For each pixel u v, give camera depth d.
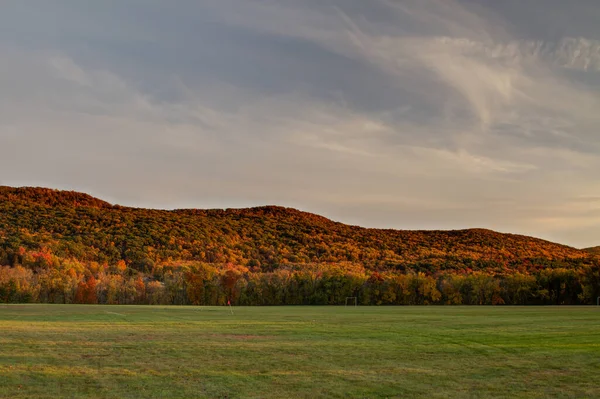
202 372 22.97
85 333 38.59
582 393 19.56
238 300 130.62
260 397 18.53
